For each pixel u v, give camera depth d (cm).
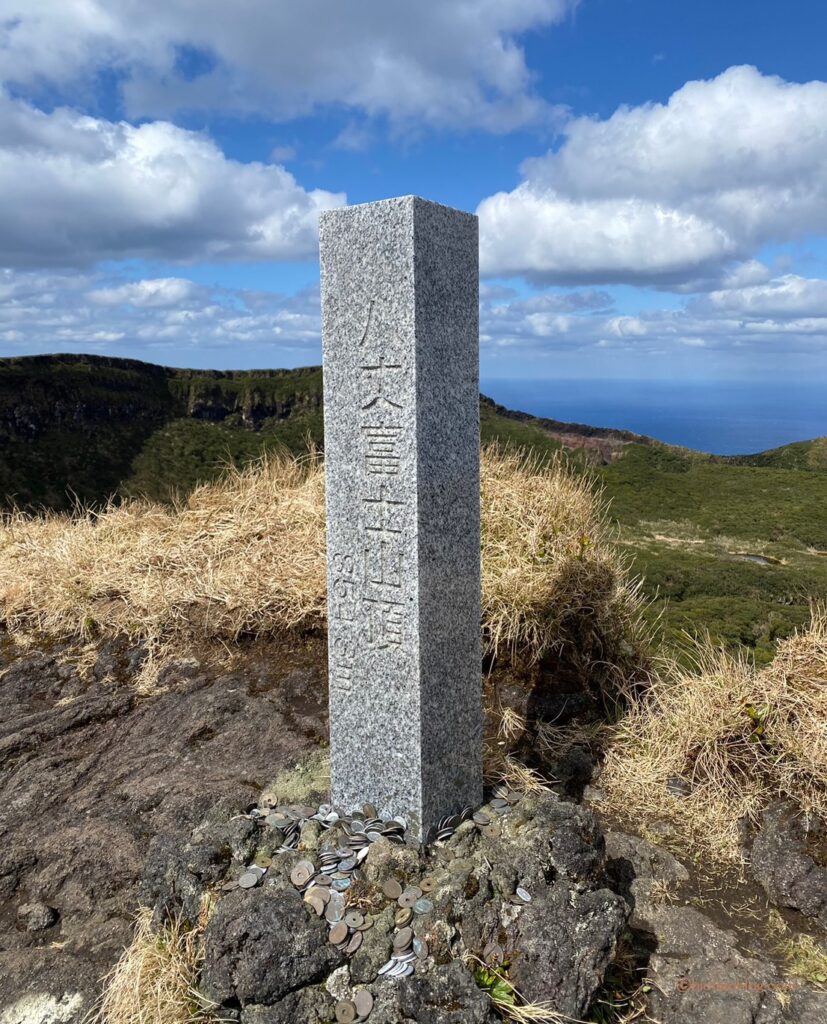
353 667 314
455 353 298
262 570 561
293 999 236
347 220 290
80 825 358
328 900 260
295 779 368
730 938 282
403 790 303
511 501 559
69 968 283
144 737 438
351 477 304
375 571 301
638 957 273
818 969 266
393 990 232
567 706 435
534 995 236
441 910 253
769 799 349
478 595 323
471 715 322
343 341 298
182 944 266
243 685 479
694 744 380
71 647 555
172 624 543
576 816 293
